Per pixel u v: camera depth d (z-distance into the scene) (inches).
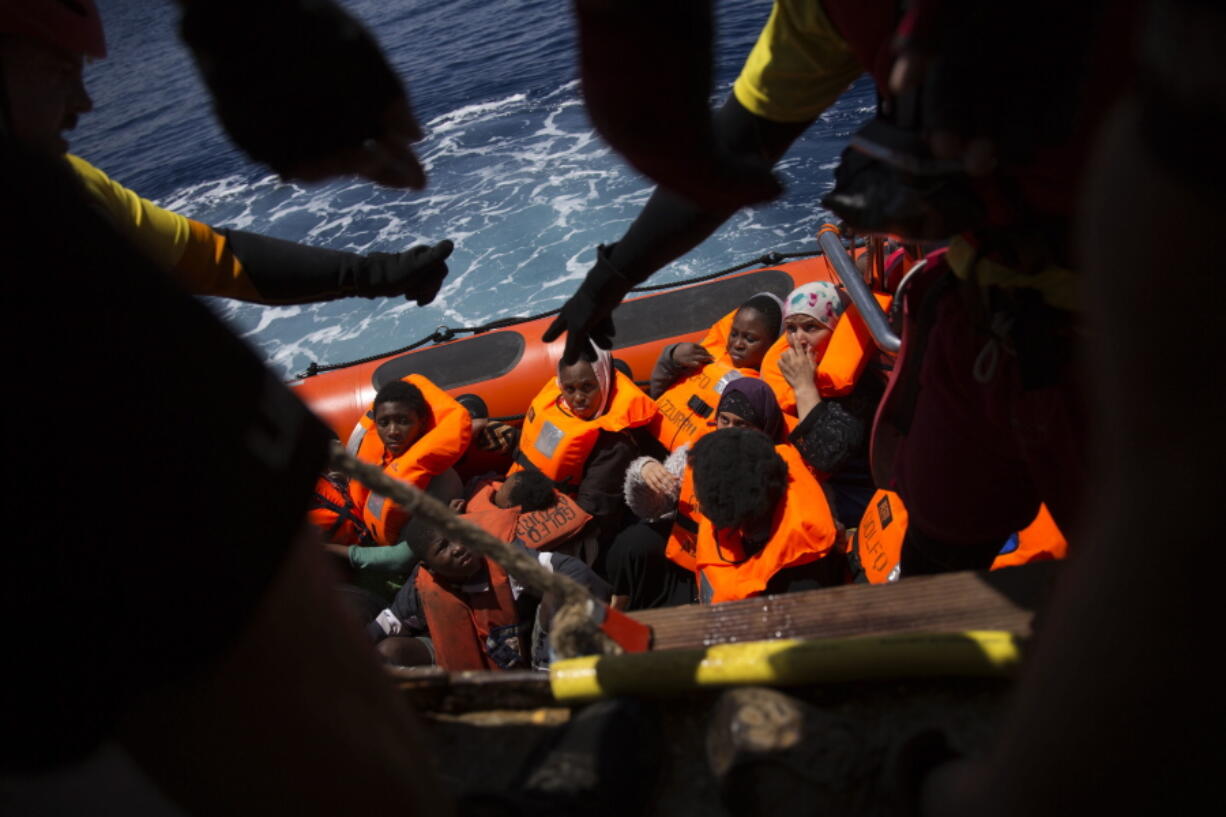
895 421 58.7
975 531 54.7
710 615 44.3
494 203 366.3
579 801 34.0
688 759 37.6
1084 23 25.8
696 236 54.6
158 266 15.0
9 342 12.9
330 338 314.7
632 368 187.2
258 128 48.3
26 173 13.6
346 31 47.4
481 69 503.2
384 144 50.9
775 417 146.6
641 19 33.6
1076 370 38.5
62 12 46.2
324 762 16.7
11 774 14.4
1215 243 13.1
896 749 29.5
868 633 42.2
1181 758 15.2
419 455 167.2
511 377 191.8
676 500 144.7
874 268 124.6
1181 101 13.1
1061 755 16.4
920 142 32.2
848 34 36.9
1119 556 15.0
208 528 14.2
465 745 39.4
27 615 13.2
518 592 135.9
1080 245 15.9
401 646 141.8
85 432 13.1
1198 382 13.9
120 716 14.5
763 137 49.9
